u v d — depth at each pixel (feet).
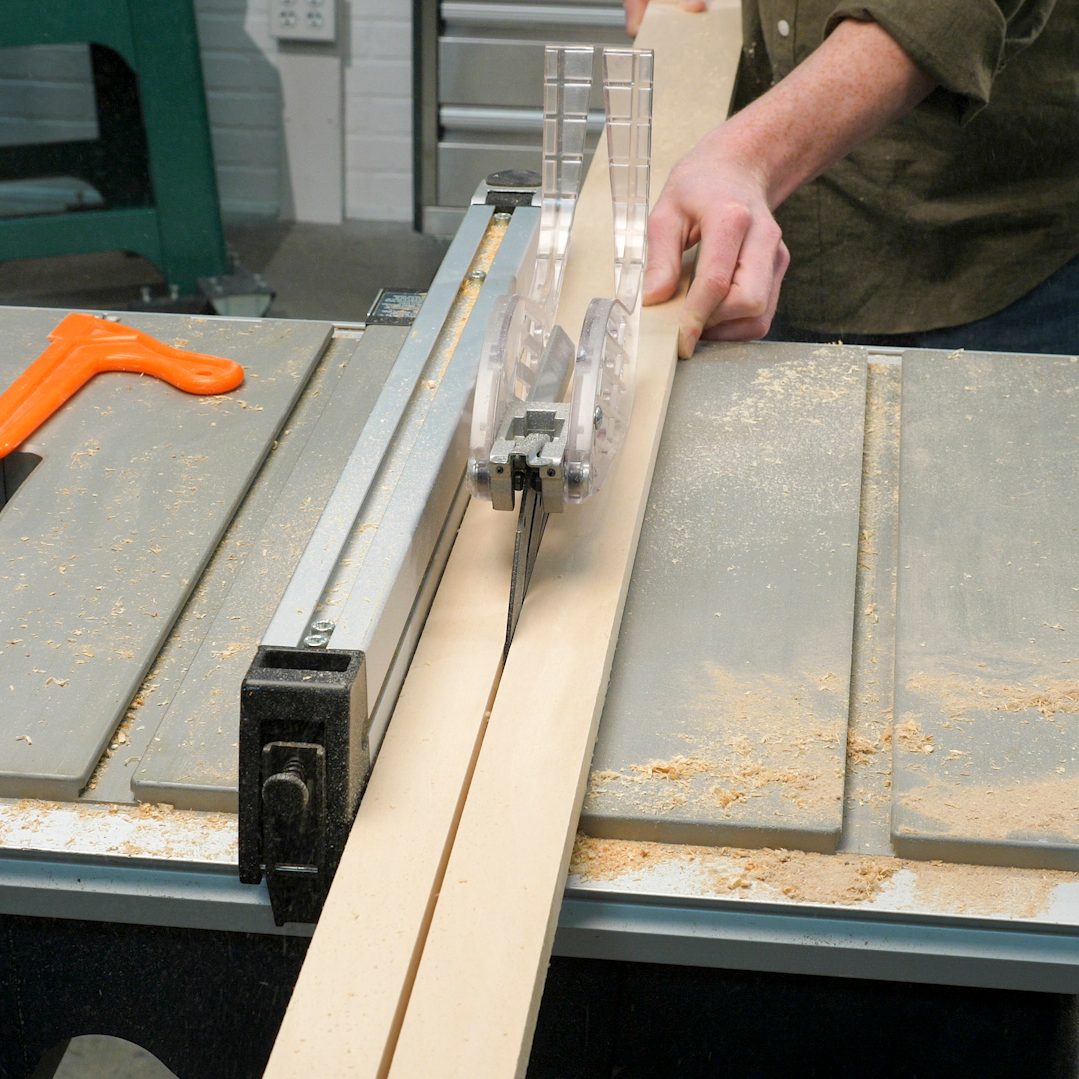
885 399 3.95
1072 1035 2.79
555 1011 2.98
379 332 4.20
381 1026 2.17
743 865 2.58
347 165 11.74
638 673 2.95
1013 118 5.21
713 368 4.01
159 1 9.02
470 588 3.10
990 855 2.55
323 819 2.47
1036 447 3.63
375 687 2.63
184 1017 2.94
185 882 2.61
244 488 3.56
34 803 2.72
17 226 9.59
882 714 2.90
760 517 3.40
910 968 2.49
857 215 5.56
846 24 4.47
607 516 3.26
